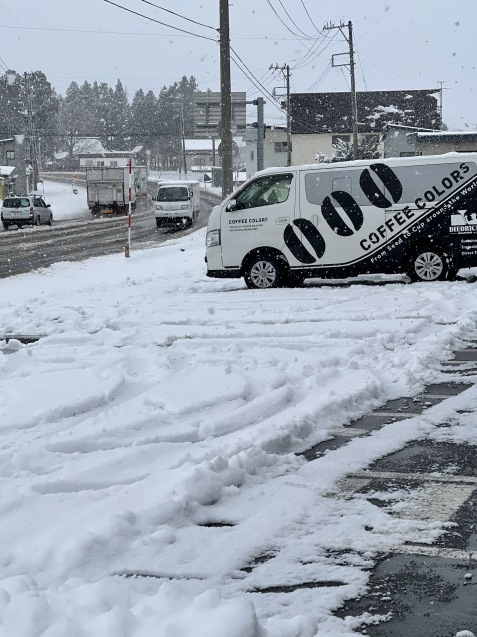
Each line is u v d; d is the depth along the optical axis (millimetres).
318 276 16734
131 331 11938
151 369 9109
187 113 153375
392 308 13055
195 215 54344
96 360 9664
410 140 60062
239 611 3246
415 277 16469
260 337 11188
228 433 6738
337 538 4613
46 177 151625
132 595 3715
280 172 16766
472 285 15438
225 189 27500
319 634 3543
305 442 6570
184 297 15789
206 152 166875
